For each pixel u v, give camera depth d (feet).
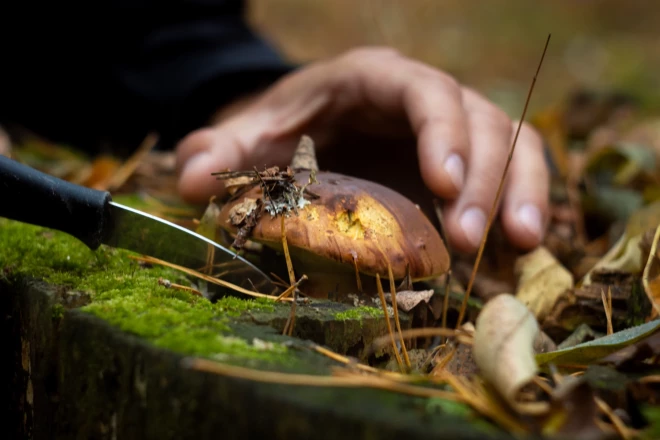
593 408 1.19
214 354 1.27
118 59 3.09
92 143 3.40
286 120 2.18
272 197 1.50
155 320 1.35
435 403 1.21
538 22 9.64
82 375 1.36
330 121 2.17
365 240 1.47
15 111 3.40
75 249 1.64
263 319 1.40
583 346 1.37
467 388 1.26
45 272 1.52
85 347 1.35
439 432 1.14
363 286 1.53
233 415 1.22
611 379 1.31
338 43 8.43
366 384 1.22
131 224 1.50
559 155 2.52
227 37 3.07
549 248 1.98
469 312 1.66
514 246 1.83
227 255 1.51
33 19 3.13
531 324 1.28
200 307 1.42
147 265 1.61
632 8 10.03
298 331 1.42
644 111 4.14
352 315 1.44
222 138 2.04
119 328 1.33
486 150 1.84
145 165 2.57
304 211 1.48
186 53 3.01
